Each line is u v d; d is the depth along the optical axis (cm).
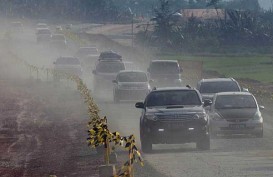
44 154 5428
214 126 5519
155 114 4850
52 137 6438
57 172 4503
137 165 4238
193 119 4834
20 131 6950
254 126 5488
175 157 4584
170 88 5159
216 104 5656
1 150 5772
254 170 3912
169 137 4812
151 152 4903
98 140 3391
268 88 11744
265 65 18600
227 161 4309
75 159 4991
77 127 7050
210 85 6950
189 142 4862
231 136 5688
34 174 4581
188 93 5094
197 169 4012
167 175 3825
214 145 5175
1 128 7212
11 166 4959
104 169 3744
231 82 6994
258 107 5644
